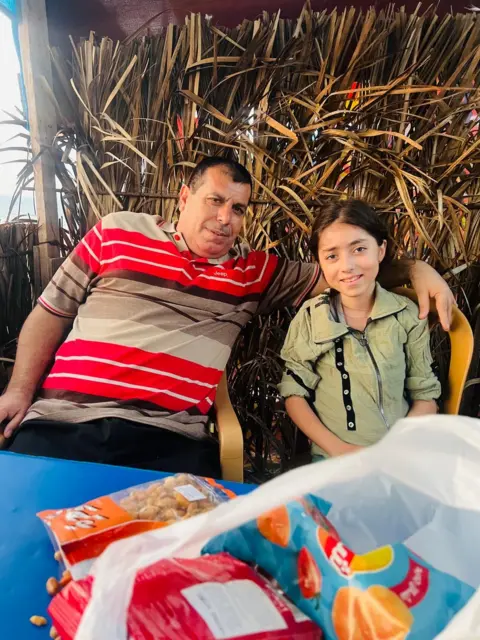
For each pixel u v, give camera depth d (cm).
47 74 170
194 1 213
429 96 157
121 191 175
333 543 41
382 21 155
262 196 166
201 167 135
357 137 151
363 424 121
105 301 137
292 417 126
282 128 153
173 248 139
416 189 161
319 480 41
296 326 130
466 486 42
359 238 115
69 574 54
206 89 164
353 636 37
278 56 156
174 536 41
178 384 127
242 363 178
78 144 173
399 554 40
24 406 131
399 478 45
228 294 138
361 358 121
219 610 40
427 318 132
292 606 42
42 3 166
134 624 37
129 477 77
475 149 155
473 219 163
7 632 50
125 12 216
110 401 123
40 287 188
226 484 76
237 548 47
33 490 73
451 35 152
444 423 42
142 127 170
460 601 37
